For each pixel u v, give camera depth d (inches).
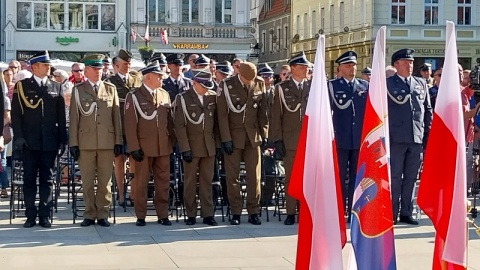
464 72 520.1
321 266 228.4
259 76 495.5
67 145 480.7
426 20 1643.7
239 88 433.1
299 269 232.7
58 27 1711.4
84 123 416.8
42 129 409.7
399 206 444.1
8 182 554.3
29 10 1696.6
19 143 407.5
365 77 552.7
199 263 336.5
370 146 232.1
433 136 232.7
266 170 484.7
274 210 485.4
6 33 1683.1
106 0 1711.4
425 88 444.5
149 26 1731.1
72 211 465.1
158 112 423.5
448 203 230.1
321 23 1930.4
